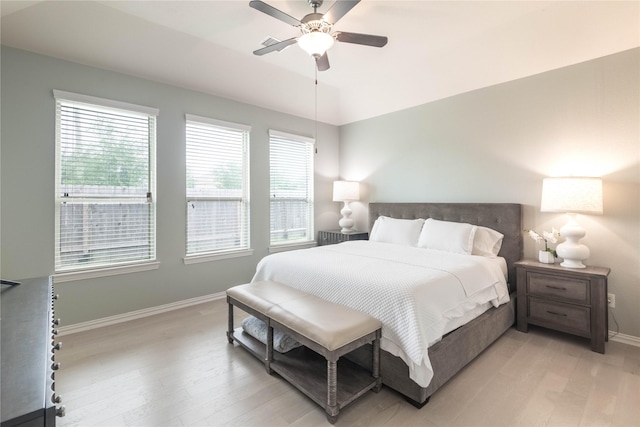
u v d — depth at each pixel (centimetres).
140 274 321
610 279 267
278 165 446
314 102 453
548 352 242
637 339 254
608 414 170
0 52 247
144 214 326
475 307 236
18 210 257
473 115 354
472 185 357
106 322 298
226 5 247
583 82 278
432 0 241
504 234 320
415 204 398
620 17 239
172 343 260
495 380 204
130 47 286
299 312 195
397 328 184
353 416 171
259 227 421
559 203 262
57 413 70
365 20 267
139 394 190
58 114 275
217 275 381
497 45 299
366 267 242
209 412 174
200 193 367
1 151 249
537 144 307
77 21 251
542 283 269
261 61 349
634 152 255
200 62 326
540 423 164
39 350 96
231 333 257
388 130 447
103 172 300
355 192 466
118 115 308
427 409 176
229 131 391
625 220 260
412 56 338
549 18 260
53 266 273
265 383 203
